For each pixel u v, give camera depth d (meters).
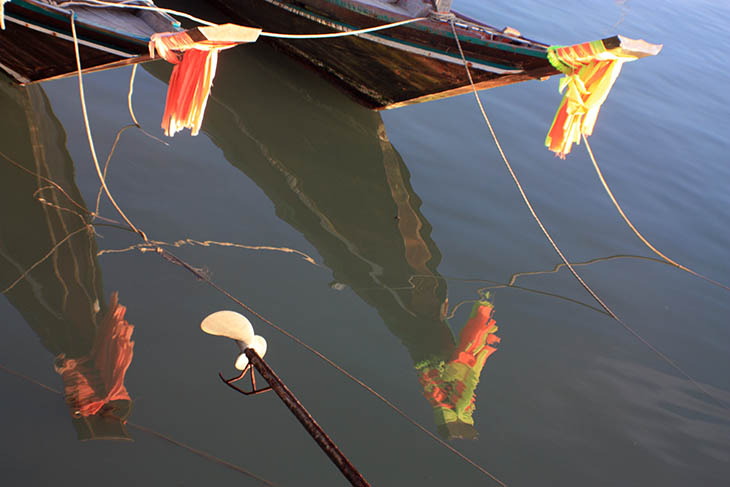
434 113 10.09
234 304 7.45
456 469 6.94
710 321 8.42
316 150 9.09
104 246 7.58
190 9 10.48
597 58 7.83
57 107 8.63
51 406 6.68
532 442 7.18
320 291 7.75
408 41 8.92
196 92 7.48
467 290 8.15
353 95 9.84
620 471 7.15
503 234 8.73
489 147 9.77
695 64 14.25
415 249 8.37
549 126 10.37
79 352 6.96
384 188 8.90
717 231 9.46
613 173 9.88
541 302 8.18
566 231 8.94
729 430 7.54
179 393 6.88
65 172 8.04
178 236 7.81
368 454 6.88
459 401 7.29
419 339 7.62
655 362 7.94
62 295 7.23
